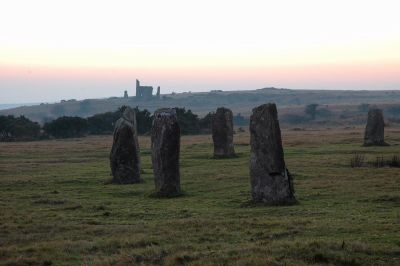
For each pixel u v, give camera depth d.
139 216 23.62
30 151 68.81
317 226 19.06
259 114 26.30
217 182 35.88
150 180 38.88
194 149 66.19
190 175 40.09
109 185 36.22
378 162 43.31
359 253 14.92
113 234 19.28
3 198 30.25
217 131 54.00
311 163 45.41
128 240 17.61
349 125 155.75
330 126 151.88
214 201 28.00
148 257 15.35
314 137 80.00
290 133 97.81
